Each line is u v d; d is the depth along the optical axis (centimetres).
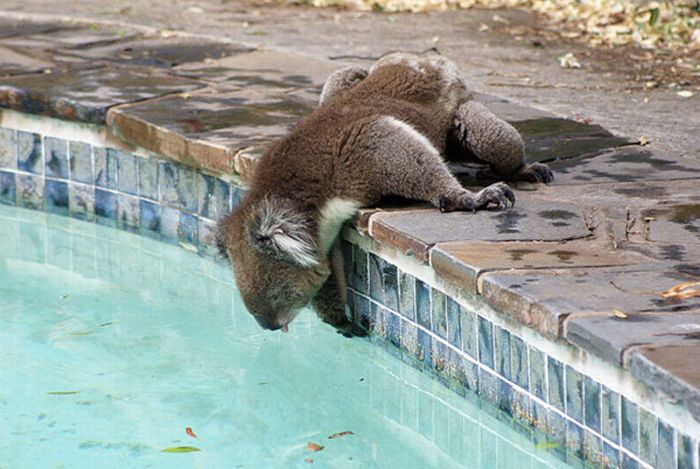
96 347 730
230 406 649
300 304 698
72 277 855
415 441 610
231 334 753
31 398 657
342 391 671
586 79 1142
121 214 932
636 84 1116
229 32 1378
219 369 699
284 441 606
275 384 679
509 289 547
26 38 1270
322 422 632
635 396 483
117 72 1081
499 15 1541
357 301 722
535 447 562
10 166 986
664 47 1316
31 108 962
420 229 646
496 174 754
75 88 995
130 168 915
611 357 475
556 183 744
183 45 1242
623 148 836
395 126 680
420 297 654
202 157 826
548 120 923
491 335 591
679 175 757
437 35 1398
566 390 534
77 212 962
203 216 860
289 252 656
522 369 568
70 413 639
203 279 852
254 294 687
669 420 461
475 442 609
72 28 1343
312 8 1622
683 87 1102
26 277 854
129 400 655
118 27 1348
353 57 1227
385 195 696
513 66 1209
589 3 1543
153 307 797
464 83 764
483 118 734
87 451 594
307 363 711
